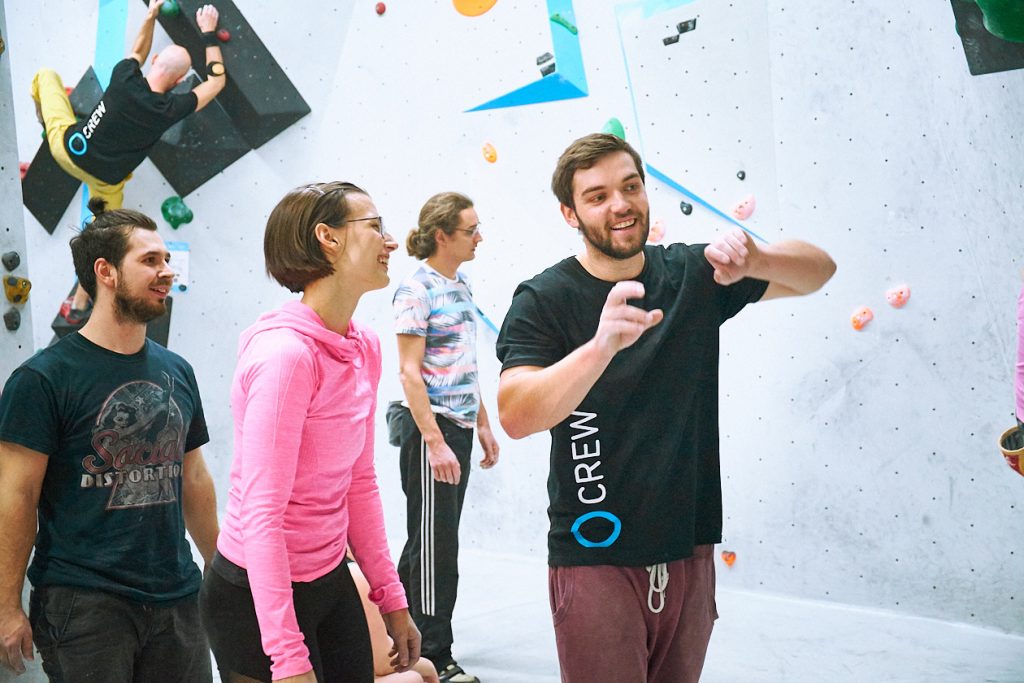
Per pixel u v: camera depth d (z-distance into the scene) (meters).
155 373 2.26
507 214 5.15
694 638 2.02
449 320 3.52
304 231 1.90
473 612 4.35
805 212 4.17
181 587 2.23
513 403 1.78
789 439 4.28
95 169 5.56
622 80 4.65
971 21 3.50
